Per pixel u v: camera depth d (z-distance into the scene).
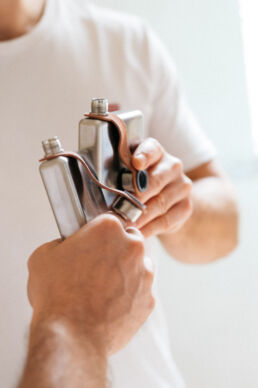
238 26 1.86
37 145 0.79
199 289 1.94
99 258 0.48
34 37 0.79
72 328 0.47
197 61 1.90
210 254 0.89
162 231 0.63
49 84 0.80
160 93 0.89
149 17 1.80
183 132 0.91
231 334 1.86
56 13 0.81
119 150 0.50
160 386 0.80
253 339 1.82
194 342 1.85
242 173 2.00
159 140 0.91
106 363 0.48
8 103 0.78
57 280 0.49
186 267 1.94
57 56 0.80
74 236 0.48
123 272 0.49
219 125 1.98
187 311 1.91
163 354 0.82
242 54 1.89
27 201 0.79
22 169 0.78
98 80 0.82
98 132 0.48
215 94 1.94
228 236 0.88
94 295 0.48
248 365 1.80
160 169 0.59
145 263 0.51
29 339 0.48
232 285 1.93
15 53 0.78
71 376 0.45
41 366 0.45
